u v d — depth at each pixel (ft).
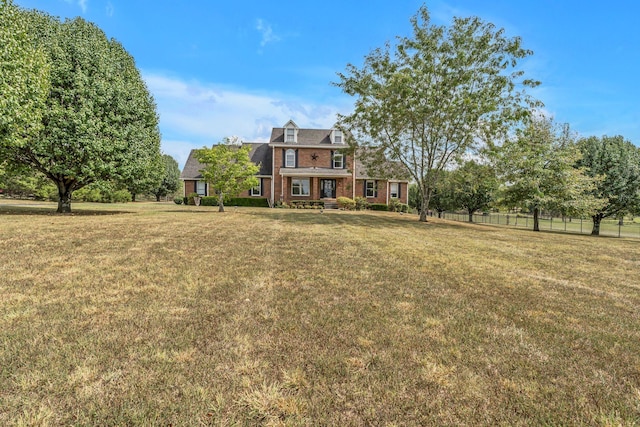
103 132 43.06
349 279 15.21
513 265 20.20
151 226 31.50
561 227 88.07
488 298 13.25
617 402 6.63
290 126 93.45
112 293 11.98
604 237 53.11
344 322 10.17
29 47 36.37
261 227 34.81
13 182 93.15
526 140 56.08
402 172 58.75
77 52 42.68
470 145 50.57
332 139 94.43
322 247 23.57
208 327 9.41
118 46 53.52
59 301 10.99
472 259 21.50
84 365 7.19
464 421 5.93
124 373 6.98
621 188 59.67
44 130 40.40
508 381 7.24
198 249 20.89
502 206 62.18
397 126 51.80
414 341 9.04
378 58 52.01
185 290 12.66
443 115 49.37
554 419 6.06
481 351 8.61
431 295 13.29
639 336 9.95
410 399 6.50
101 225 30.73
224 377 7.01
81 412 5.77
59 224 30.30
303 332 9.34
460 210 122.52
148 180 53.06
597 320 11.22
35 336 8.44
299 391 6.66
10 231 24.50
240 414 5.92
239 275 15.12
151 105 55.93
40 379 6.64
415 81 47.88
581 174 59.36
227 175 60.23
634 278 18.15
